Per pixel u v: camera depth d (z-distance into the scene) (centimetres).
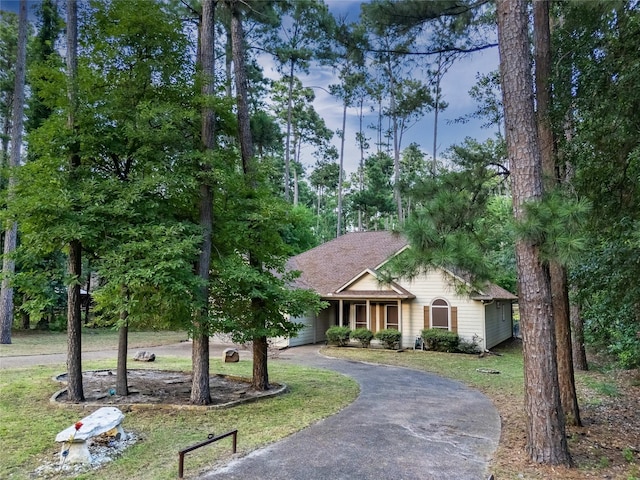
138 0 916
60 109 920
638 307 753
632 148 679
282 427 737
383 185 3850
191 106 971
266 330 996
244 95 1094
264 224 1012
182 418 789
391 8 877
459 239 663
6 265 1798
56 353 1655
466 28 916
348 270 2241
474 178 755
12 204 804
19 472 538
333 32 1026
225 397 966
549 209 516
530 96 621
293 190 5062
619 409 916
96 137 891
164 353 1748
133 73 954
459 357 1688
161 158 902
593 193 729
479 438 692
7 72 2500
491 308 2033
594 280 743
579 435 715
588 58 713
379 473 542
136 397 949
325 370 1364
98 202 834
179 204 962
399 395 1010
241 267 957
